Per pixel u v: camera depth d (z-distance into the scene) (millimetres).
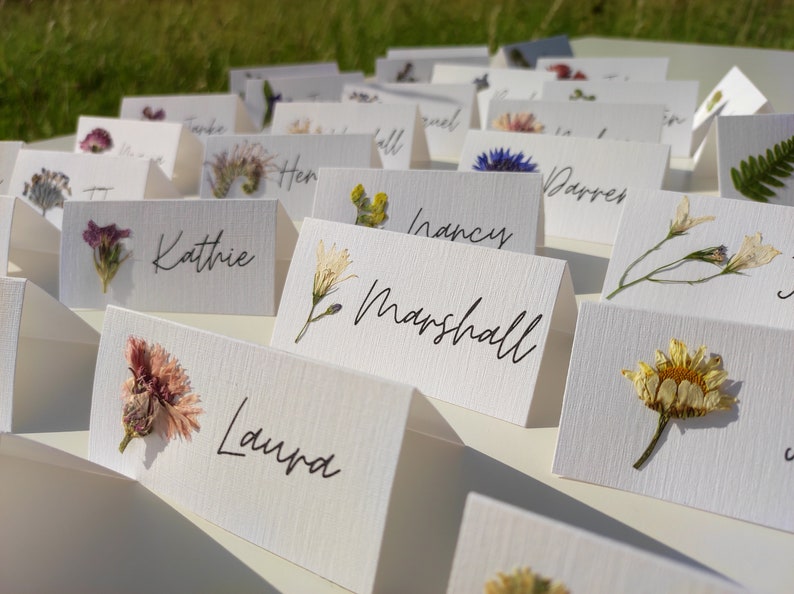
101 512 194
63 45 1009
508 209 283
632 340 199
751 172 329
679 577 132
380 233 248
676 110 472
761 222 253
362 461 170
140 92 1034
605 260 325
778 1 1395
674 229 263
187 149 433
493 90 551
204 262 292
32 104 938
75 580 178
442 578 174
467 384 230
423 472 200
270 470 183
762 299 246
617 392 198
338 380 175
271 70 628
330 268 252
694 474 191
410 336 238
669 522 186
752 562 174
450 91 482
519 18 1434
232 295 292
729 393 191
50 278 322
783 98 644
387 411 168
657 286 260
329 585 173
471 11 1415
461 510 191
